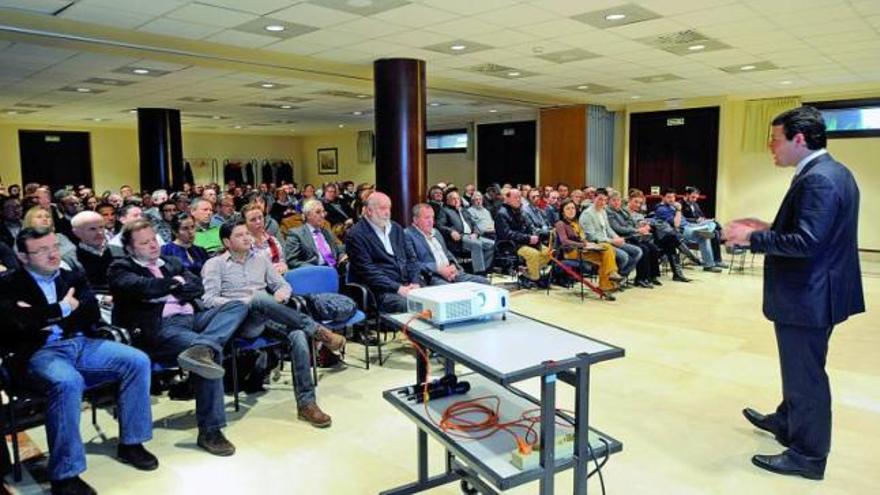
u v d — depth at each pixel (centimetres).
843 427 297
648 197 1081
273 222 538
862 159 899
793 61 680
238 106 1074
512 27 513
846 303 234
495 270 725
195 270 382
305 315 322
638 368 386
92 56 604
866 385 354
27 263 254
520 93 959
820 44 590
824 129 232
